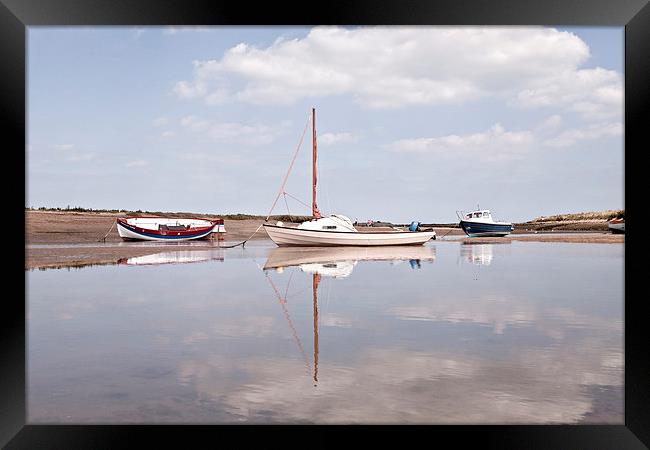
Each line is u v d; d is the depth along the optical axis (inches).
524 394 141.2
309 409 130.9
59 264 609.6
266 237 1520.7
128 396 140.4
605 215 2608.3
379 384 149.1
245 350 189.3
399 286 397.4
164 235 1254.3
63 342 202.8
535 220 2970.0
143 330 226.8
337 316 262.7
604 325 235.0
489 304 302.8
